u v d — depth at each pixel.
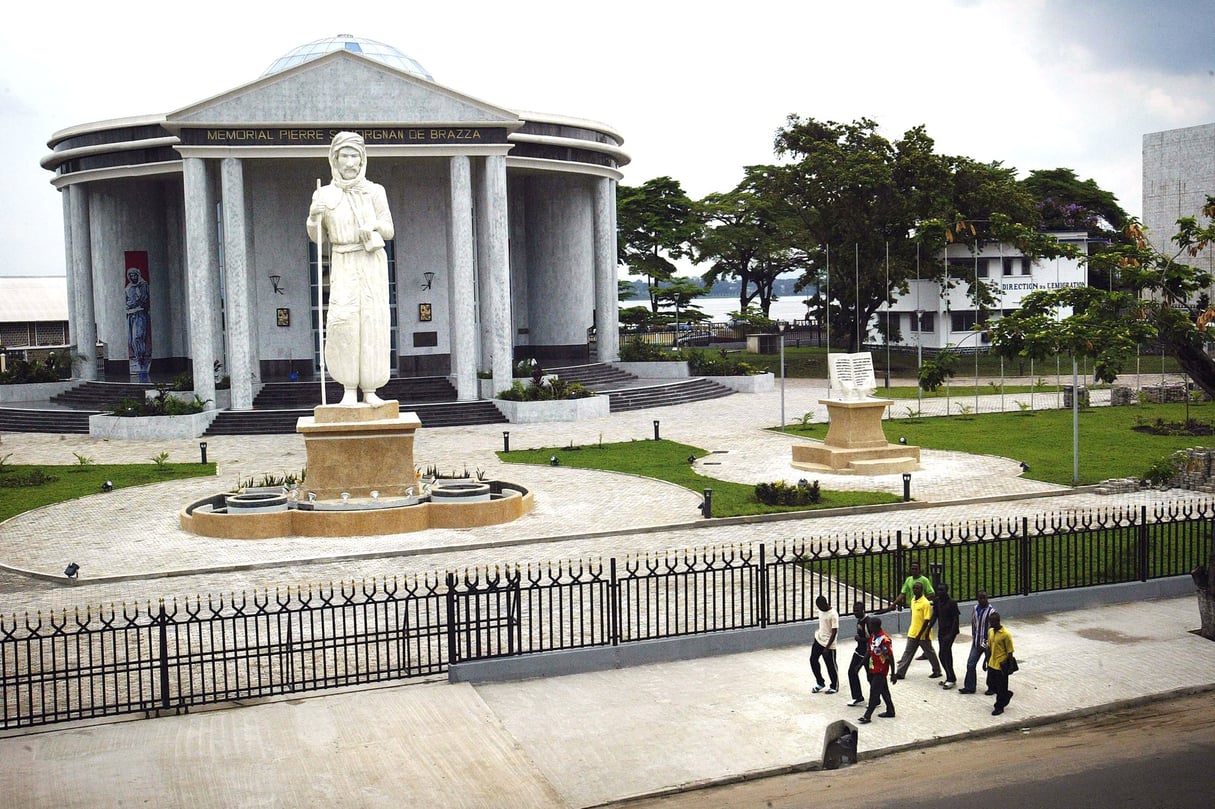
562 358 74.44
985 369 84.25
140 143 61.84
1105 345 27.83
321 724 18.47
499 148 58.72
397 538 31.31
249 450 49.16
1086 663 21.11
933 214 78.75
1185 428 50.06
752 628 22.42
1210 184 73.56
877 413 42.50
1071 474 39.62
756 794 16.05
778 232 97.50
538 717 18.83
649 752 17.39
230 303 56.78
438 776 16.58
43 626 23.72
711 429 54.19
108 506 36.84
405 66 70.88
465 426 56.38
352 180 32.69
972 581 25.58
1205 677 20.33
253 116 56.62
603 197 71.44
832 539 30.58
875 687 18.39
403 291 66.62
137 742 17.73
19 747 17.52
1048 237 30.97
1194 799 15.56
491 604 24.94
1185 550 27.70
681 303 100.19
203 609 24.72
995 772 16.62
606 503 35.97
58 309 99.06
